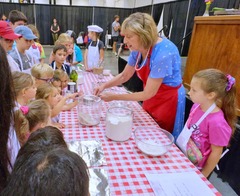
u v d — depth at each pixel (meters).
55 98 1.24
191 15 4.48
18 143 0.63
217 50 1.60
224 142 1.02
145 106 1.51
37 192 0.36
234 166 1.54
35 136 0.51
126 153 0.91
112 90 1.68
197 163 1.07
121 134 0.99
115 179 0.75
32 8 9.84
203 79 1.05
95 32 3.07
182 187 0.73
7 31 1.44
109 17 10.72
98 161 0.83
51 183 0.37
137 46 1.25
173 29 5.33
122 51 8.77
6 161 0.48
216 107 1.06
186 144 1.12
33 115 0.83
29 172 0.39
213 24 1.62
